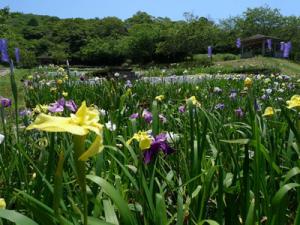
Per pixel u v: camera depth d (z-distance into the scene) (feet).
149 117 13.91
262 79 48.96
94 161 10.32
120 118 14.43
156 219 7.33
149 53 298.97
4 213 4.81
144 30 299.17
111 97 22.15
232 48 297.53
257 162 7.72
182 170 10.71
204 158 11.06
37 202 5.72
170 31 275.59
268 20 311.06
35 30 356.79
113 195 6.02
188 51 270.46
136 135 8.33
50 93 30.76
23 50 166.91
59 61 299.38
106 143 11.41
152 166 8.97
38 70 101.55
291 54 245.86
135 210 8.21
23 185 9.65
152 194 8.33
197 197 8.61
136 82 37.52
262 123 11.31
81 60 326.03
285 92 32.91
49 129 4.09
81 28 346.74
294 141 11.39
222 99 25.34
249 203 8.11
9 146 11.65
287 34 282.77
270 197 8.63
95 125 4.38
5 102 15.10
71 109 12.62
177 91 32.45
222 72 102.06
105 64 318.24
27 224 4.81
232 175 9.57
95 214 7.31
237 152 10.16
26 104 31.14
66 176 9.16
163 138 9.08
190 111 9.64
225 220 8.42
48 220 4.93
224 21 330.13
